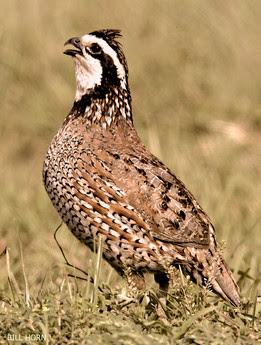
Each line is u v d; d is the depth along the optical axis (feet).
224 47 97.66
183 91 89.30
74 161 42.42
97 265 39.17
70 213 42.52
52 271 50.26
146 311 38.88
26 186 74.38
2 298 39.68
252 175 73.15
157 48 96.99
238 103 87.51
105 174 41.78
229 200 65.67
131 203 41.34
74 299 36.91
